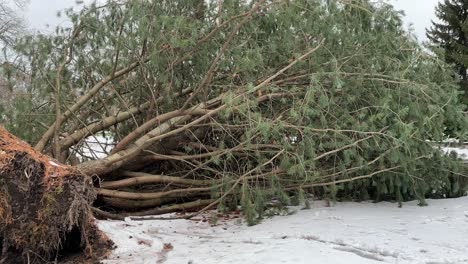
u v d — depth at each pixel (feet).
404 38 21.99
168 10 20.52
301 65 20.51
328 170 20.29
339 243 14.73
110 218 20.27
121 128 24.66
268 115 20.49
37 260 13.52
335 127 18.92
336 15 19.77
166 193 21.12
